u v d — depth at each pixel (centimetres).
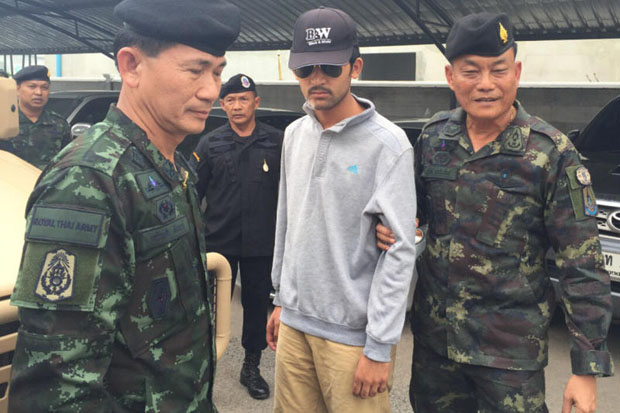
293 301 169
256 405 273
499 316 161
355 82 1173
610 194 320
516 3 732
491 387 162
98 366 90
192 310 105
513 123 161
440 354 172
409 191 155
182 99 98
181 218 101
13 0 1209
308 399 177
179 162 110
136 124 99
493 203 160
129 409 98
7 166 228
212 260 150
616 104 437
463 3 759
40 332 86
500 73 155
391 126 157
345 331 160
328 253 160
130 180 94
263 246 281
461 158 166
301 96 1256
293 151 175
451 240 166
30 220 88
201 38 96
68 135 433
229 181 282
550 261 306
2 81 227
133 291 95
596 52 1306
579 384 153
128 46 98
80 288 87
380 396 164
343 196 157
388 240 153
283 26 997
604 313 152
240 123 286
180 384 104
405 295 152
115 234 91
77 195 88
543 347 162
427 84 1102
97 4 1082
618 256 303
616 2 669
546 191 156
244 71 1775
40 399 86
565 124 954
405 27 891
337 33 150
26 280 87
